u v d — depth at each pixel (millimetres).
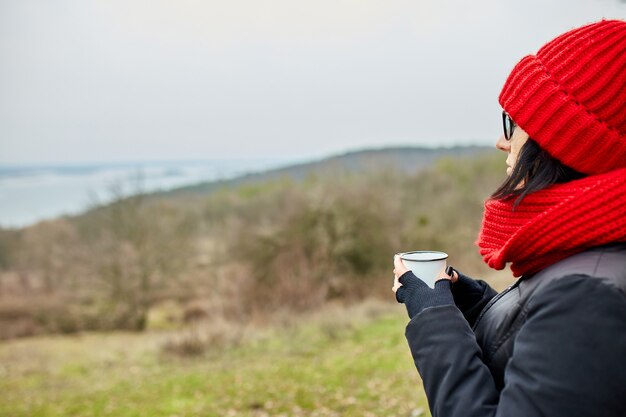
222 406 7922
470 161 28281
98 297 21984
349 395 7688
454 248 18609
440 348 969
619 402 775
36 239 25359
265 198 24047
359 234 18438
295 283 17359
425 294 1046
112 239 21469
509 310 985
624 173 883
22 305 23016
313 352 11227
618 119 908
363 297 17969
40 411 9039
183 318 21656
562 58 949
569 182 945
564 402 784
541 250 918
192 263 21844
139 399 9047
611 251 874
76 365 14570
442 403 940
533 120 952
